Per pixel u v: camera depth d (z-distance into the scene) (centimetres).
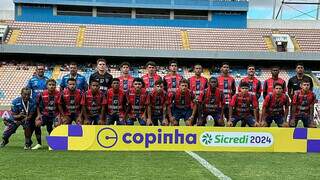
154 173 610
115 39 3703
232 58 3441
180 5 4194
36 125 839
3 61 3466
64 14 4225
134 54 3406
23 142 987
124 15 4284
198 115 1001
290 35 3850
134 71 3434
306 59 3456
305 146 856
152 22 4150
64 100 905
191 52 3422
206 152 822
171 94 969
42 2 4078
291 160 744
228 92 1073
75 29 3800
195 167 661
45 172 605
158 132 832
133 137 827
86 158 728
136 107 947
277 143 852
